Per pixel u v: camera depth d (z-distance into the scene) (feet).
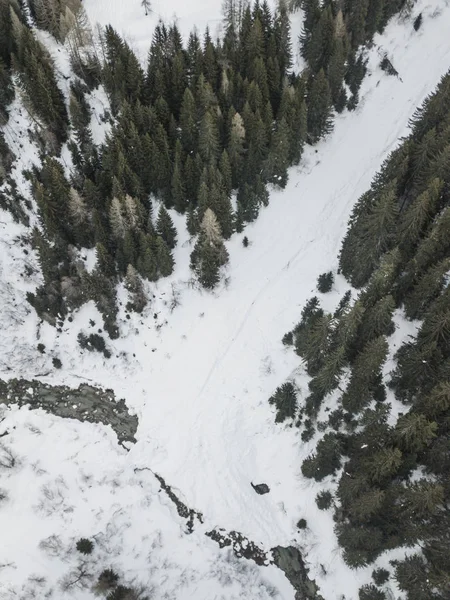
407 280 150.00
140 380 176.14
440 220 138.92
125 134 186.19
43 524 151.43
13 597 139.64
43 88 184.55
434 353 130.00
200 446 162.91
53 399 175.01
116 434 168.35
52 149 197.36
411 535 119.14
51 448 165.37
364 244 158.30
